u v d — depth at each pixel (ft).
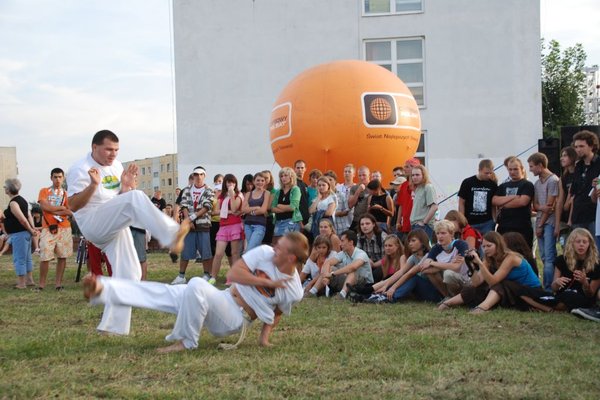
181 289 16.28
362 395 12.38
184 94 68.95
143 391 12.83
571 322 19.99
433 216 29.30
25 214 33.27
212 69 68.64
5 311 23.89
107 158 19.15
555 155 40.78
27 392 12.81
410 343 17.01
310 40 67.62
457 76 65.67
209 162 68.95
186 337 16.37
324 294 28.25
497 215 28.17
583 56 105.70
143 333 19.20
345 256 27.53
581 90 107.24
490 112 65.21
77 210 18.85
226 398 12.32
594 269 21.58
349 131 39.04
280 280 16.28
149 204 18.12
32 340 17.93
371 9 67.10
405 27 66.33
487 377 13.48
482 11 65.05
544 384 12.95
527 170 64.54
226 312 16.16
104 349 16.79
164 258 49.78
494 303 22.66
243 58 68.23
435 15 65.77
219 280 33.94
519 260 22.70
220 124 68.74
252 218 31.91
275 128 41.73
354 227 33.17
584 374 13.64
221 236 32.78
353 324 20.21
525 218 27.22
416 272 25.73
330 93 39.37
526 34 64.49
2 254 56.85
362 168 34.60
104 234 18.62
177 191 65.72
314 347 16.76
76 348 16.92
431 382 13.26
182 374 14.11
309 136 39.47
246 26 68.18
